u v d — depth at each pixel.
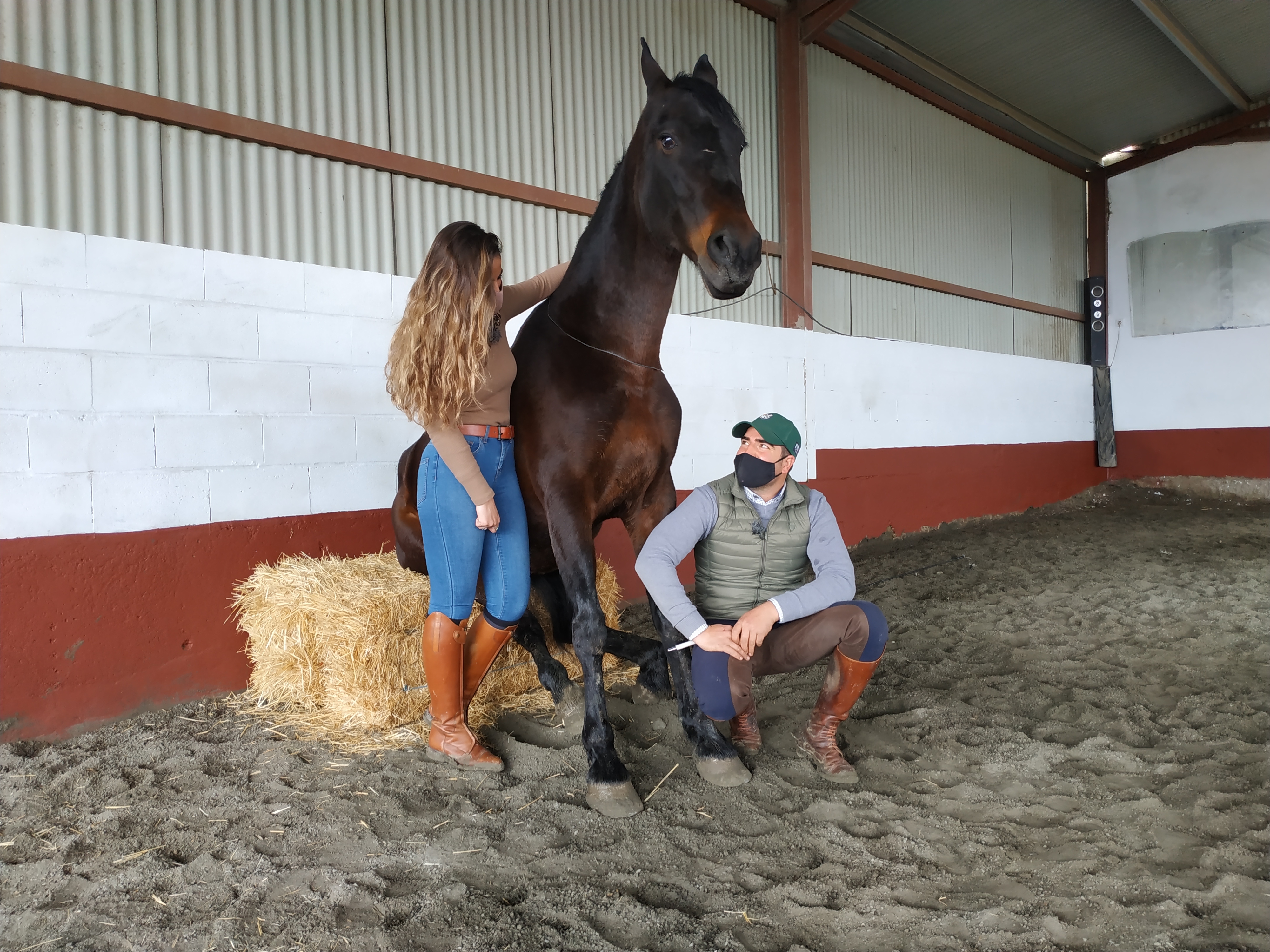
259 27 3.07
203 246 2.94
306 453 3.07
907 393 6.60
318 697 2.52
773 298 5.50
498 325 1.95
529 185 4.00
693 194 1.86
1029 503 8.26
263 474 2.95
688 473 4.69
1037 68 7.14
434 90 3.64
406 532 2.54
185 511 2.73
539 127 4.09
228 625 2.82
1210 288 8.85
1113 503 8.79
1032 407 8.35
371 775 2.10
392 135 3.49
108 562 2.54
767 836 1.77
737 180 1.88
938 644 3.36
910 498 6.60
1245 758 2.10
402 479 2.65
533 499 2.15
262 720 2.55
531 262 4.05
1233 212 8.68
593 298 2.07
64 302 2.47
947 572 4.99
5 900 1.55
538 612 2.77
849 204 6.30
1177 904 1.46
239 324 2.88
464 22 3.76
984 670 2.97
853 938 1.40
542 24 4.11
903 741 2.30
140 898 1.54
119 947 1.40
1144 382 9.34
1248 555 5.43
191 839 1.77
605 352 2.03
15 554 2.35
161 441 2.67
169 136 2.85
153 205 2.81
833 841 1.74
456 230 1.78
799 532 2.03
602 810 1.86
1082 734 2.32
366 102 3.40
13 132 2.51
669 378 4.60
